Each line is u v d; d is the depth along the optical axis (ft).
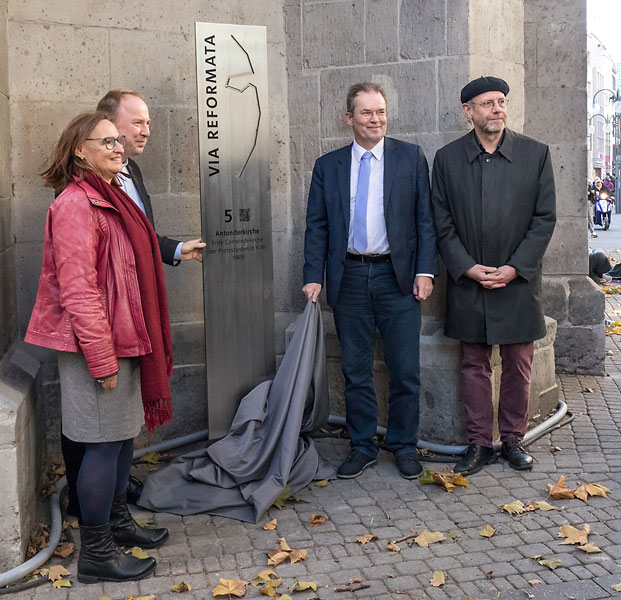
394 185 13.37
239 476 12.53
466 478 13.44
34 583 10.01
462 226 13.52
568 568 10.32
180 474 12.90
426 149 15.06
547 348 16.44
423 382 15.07
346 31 15.44
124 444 10.75
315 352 13.67
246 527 11.78
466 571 10.27
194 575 10.32
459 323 13.76
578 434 15.67
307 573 10.30
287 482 12.86
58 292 9.61
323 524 11.78
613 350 23.40
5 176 13.17
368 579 10.12
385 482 13.39
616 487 12.94
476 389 13.97
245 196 13.88
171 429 15.55
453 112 14.71
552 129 20.27
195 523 11.97
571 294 20.49
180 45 15.08
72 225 9.34
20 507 10.20
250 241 14.01
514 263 13.25
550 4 19.98
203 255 13.46
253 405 13.21
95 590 9.95
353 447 14.06
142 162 15.02
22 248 14.14
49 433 14.30
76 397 9.81
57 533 11.16
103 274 9.63
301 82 15.93
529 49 20.22
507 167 13.32
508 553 10.75
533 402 16.10
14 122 13.94
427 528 11.57
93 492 9.95
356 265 13.62
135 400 10.14
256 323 14.15
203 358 15.76
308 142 16.03
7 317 13.02
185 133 15.28
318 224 13.97
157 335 10.11
